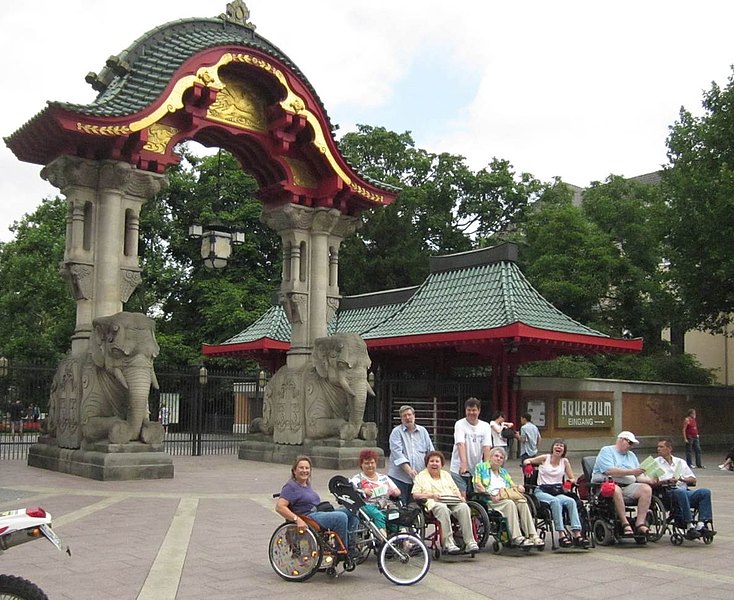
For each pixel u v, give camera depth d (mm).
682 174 31172
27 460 19375
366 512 8273
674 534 10391
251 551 9180
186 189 42219
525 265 39219
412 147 48562
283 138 20188
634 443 10758
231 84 19891
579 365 31609
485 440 10133
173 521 11055
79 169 17297
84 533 10055
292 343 21625
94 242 17484
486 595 7500
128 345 16094
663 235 31422
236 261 42406
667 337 44500
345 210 21922
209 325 40688
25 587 4969
